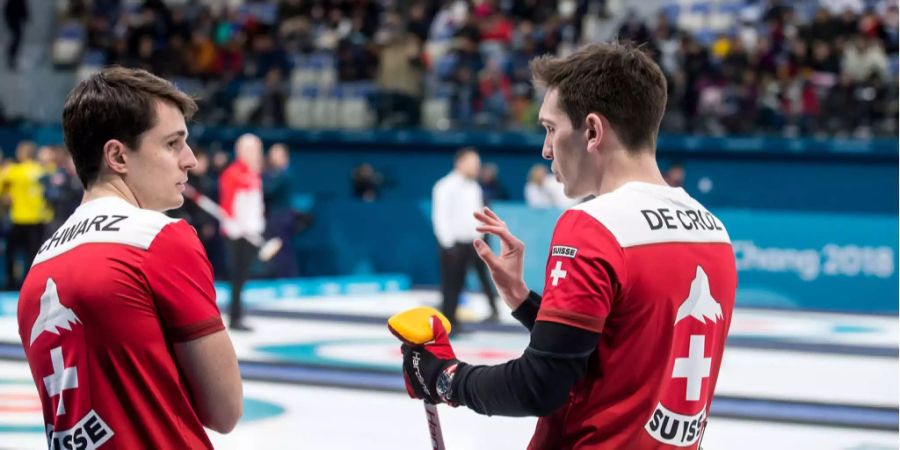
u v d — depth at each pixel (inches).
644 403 98.1
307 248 707.4
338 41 808.3
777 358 428.8
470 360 406.3
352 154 735.1
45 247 109.0
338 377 362.6
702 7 815.7
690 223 102.0
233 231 474.0
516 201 702.5
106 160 107.7
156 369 102.9
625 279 96.2
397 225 692.7
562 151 103.8
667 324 98.4
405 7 852.6
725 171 667.4
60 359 104.0
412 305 597.9
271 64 806.5
